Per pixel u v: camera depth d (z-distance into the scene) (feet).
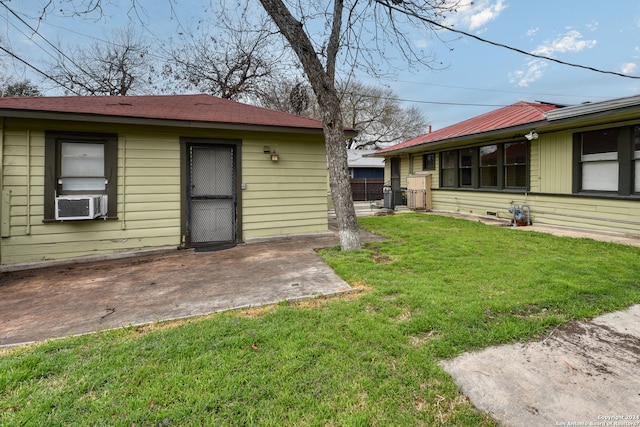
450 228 24.43
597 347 7.50
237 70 61.31
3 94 51.21
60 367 6.80
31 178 16.46
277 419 5.33
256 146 20.93
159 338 7.99
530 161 26.53
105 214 17.71
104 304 10.59
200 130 19.56
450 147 35.91
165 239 18.95
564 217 23.89
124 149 18.01
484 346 7.55
